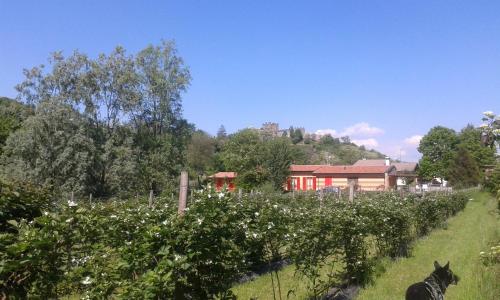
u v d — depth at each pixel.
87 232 4.86
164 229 3.95
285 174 58.50
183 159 43.97
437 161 83.50
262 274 9.84
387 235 11.66
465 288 8.33
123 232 5.37
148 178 38.31
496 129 6.22
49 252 3.86
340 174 62.78
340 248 8.36
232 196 4.79
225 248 4.48
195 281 4.22
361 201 11.07
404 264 11.26
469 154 61.19
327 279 8.94
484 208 30.28
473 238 15.73
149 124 43.91
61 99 35.81
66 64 37.66
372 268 9.59
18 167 31.56
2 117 42.16
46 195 5.87
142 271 4.08
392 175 63.78
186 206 4.45
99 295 4.18
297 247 7.14
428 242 15.45
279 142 59.66
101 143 37.91
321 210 8.68
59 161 31.92
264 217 7.12
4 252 3.32
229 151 66.62
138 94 40.88
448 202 23.33
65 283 4.30
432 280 7.17
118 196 33.03
